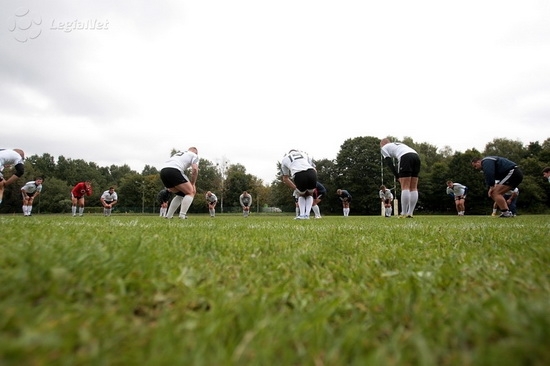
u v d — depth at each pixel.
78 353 0.76
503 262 1.89
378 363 0.73
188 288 1.32
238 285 1.39
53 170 85.38
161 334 0.85
